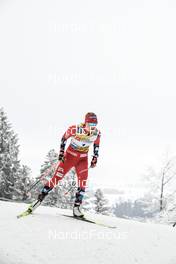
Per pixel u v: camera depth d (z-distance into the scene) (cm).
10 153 3512
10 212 692
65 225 607
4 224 582
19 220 615
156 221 2492
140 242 552
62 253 477
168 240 581
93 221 673
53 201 2884
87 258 470
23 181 3147
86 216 762
